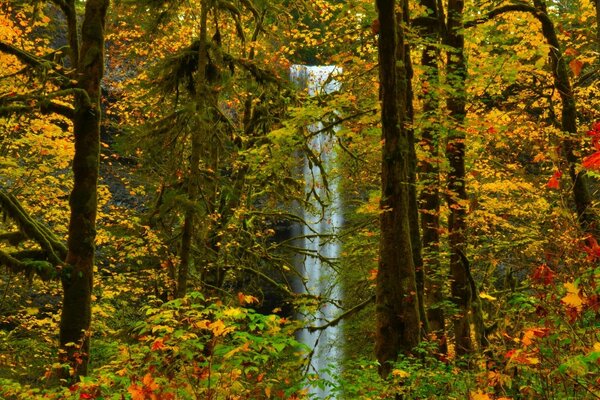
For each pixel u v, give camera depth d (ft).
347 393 17.67
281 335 13.66
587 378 11.40
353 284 50.49
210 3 40.04
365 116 32.94
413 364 20.48
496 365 15.39
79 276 29.73
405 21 32.94
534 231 28.43
